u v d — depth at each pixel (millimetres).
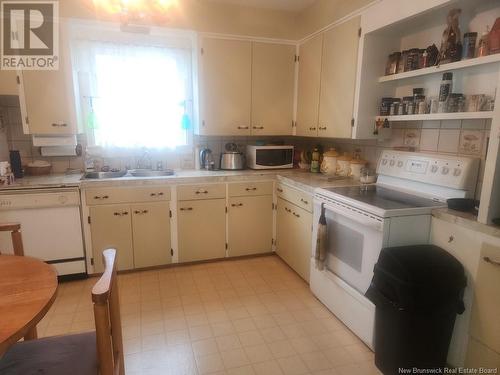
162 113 3119
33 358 1174
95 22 2660
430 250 1695
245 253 3184
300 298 2477
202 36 2914
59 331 2049
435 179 1996
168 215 2869
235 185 3021
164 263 2943
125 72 2936
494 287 1458
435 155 2055
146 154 3184
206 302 2414
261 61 3123
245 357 1844
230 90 3070
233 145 3361
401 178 2258
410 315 1538
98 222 2695
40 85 2615
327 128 2738
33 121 2645
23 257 1384
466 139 1933
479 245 1517
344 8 2455
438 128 2105
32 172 2844
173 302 2408
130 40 2904
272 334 2049
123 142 3051
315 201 2367
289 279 2789
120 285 2656
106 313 956
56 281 1180
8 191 2400
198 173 3061
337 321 2188
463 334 1619
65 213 2576
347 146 3061
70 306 2328
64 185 2523
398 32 2270
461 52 1809
